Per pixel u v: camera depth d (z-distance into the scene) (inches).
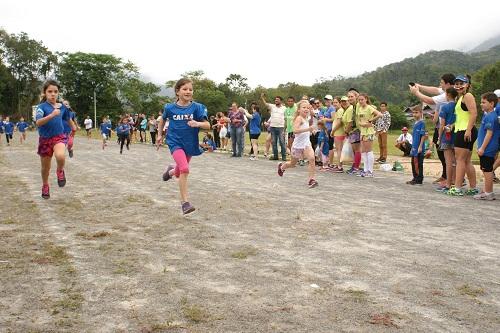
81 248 189.9
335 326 120.7
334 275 160.1
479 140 338.0
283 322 122.7
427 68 6939.0
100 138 1690.5
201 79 4173.2
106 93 3718.0
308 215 260.2
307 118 369.7
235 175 453.1
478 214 271.9
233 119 703.7
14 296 138.9
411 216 263.1
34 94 4084.6
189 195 322.3
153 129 1115.9
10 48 4052.7
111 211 265.3
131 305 133.1
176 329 118.1
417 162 401.4
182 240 203.9
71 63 3686.0
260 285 149.8
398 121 3558.1
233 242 201.8
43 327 119.0
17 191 336.5
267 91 4190.5
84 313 127.6
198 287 147.6
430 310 131.9
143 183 382.6
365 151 459.2
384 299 139.4
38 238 204.8
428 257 182.7
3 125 1258.0
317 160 570.9
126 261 173.0
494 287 150.9
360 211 275.0
